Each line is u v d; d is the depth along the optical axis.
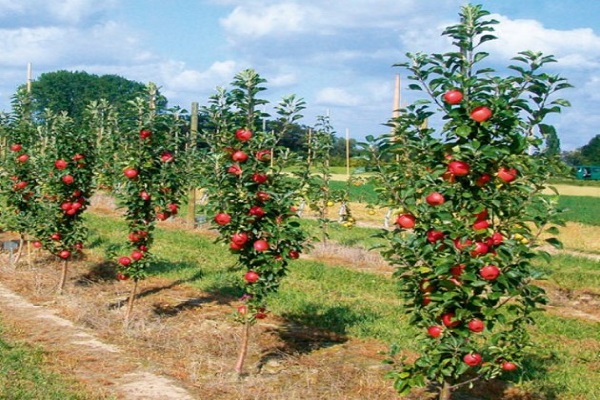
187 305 11.67
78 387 7.41
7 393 6.82
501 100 5.40
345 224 18.66
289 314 11.13
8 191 14.36
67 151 12.01
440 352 5.62
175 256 15.85
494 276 5.38
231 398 7.34
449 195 5.69
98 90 69.56
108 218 21.42
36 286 12.43
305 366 8.50
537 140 5.60
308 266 14.79
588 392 7.82
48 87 68.12
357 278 13.91
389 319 10.80
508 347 5.72
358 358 8.91
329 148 17.36
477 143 5.40
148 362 8.46
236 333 9.77
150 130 10.01
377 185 6.03
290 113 8.02
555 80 5.49
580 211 33.84
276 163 7.91
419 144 5.84
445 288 5.63
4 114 14.68
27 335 9.46
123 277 10.18
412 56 5.78
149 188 10.12
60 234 12.03
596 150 97.25
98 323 10.07
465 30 5.63
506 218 5.71
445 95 5.56
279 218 7.72
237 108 7.81
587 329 10.76
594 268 16.77
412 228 5.88
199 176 8.16
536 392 7.81
